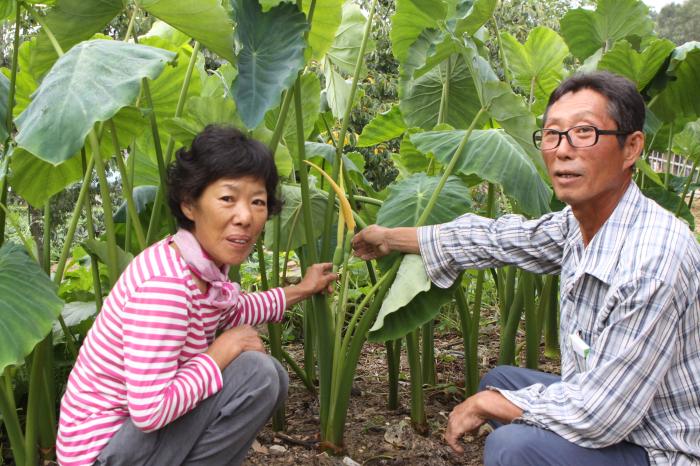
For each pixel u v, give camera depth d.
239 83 1.82
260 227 1.54
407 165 2.96
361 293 3.23
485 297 3.97
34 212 5.26
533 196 2.04
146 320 1.40
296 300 1.95
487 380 1.93
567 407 1.46
